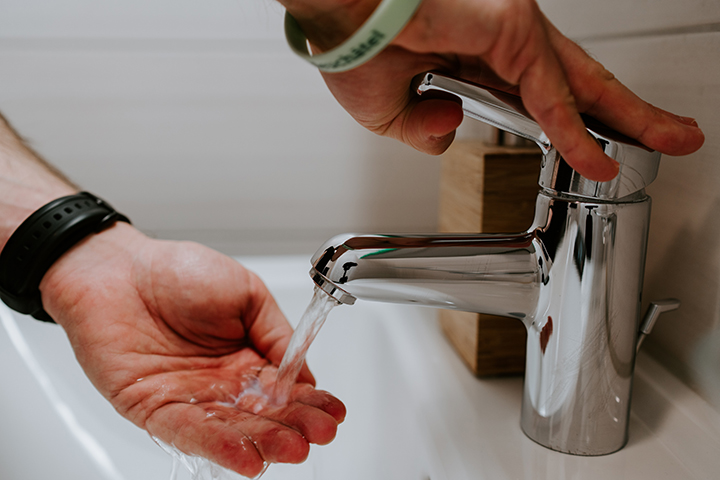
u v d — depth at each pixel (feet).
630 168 0.90
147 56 2.32
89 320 1.48
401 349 1.69
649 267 1.32
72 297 1.50
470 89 0.92
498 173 1.35
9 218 1.56
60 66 2.31
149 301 1.54
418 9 0.70
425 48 0.76
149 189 2.45
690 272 1.18
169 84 2.36
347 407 1.82
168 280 1.55
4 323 1.89
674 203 1.22
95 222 1.59
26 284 1.51
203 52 2.33
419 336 1.77
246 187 2.49
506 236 1.05
